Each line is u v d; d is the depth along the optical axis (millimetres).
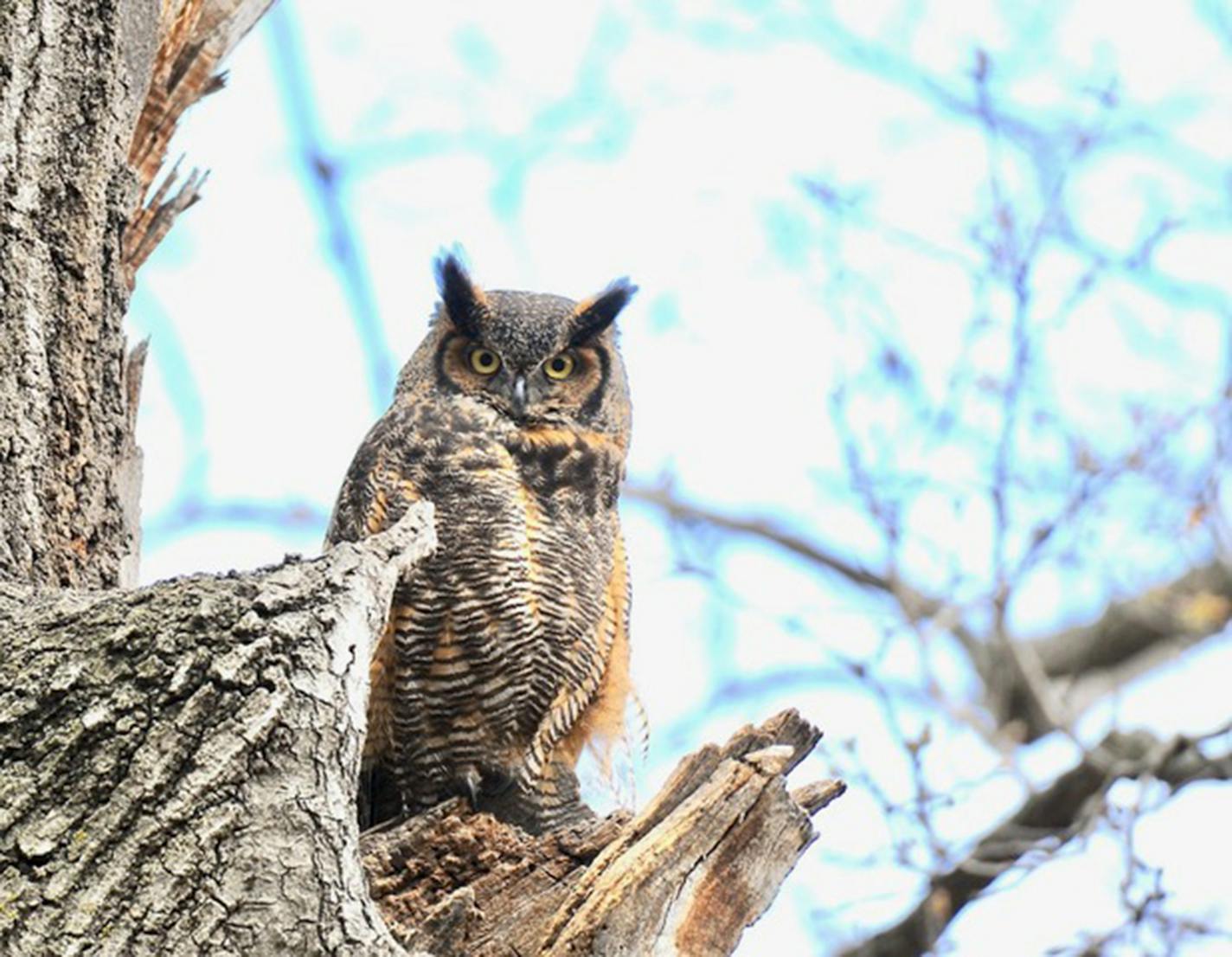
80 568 7773
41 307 7875
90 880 5684
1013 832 14656
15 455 7645
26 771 5820
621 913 6934
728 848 7125
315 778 5918
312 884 5805
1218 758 14352
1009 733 15758
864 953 14961
